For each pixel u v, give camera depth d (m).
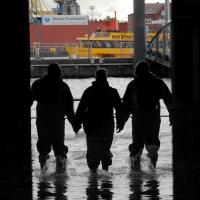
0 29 41.28
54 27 128.50
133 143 25.45
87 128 24.47
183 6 45.84
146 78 25.05
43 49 117.00
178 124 36.81
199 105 41.69
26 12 41.59
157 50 87.69
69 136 35.66
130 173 24.34
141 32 59.00
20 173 24.45
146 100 25.05
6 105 38.16
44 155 25.39
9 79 40.47
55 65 25.33
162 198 20.09
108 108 24.50
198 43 46.72
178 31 46.47
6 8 41.41
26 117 37.28
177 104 41.62
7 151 29.30
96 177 23.75
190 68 46.62
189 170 24.72
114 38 121.50
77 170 25.11
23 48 41.47
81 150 30.47
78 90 72.50
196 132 34.16
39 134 25.33
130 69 105.44
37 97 25.33
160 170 24.83
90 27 133.25
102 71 24.66
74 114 25.44
